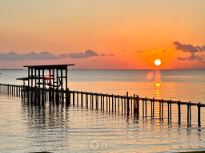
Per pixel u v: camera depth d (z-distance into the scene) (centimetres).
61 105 6200
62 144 3120
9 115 4809
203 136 3472
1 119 4441
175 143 3177
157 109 5809
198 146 3064
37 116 4722
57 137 3394
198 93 9431
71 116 4741
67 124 4084
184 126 4022
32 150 2920
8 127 3875
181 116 4881
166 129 3831
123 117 4678
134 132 3650
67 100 6250
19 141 3216
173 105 6462
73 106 6062
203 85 13550
